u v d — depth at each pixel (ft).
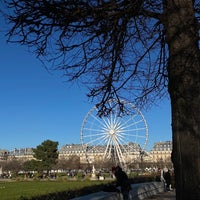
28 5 25.40
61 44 29.50
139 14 27.94
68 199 63.46
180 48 22.90
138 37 32.96
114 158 265.13
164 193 110.11
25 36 27.43
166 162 455.63
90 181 236.02
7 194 123.85
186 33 23.04
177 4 23.48
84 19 26.84
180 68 22.65
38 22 26.53
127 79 34.60
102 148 430.61
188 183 21.16
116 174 65.00
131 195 77.71
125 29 30.09
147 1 28.07
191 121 21.80
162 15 25.31
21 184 225.15
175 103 22.50
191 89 22.25
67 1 25.30
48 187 170.91
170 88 23.07
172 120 22.65
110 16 27.30
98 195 61.36
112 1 26.45
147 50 33.12
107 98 34.96
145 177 136.15
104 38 30.35
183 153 21.52
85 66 31.96
